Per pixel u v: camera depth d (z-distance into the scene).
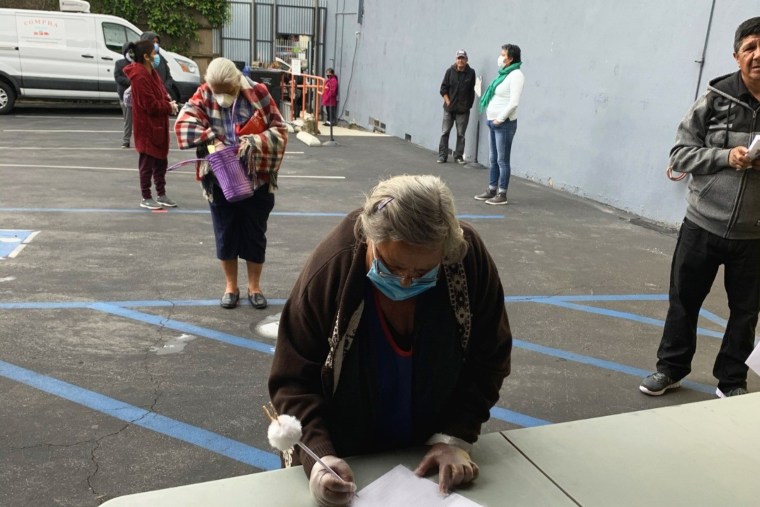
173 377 3.43
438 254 1.31
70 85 14.00
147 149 6.67
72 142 11.10
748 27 2.78
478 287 1.49
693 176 3.14
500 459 1.67
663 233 6.89
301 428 1.44
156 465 2.68
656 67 7.19
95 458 2.70
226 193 3.91
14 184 7.82
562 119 8.80
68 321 4.07
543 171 9.29
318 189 8.46
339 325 1.44
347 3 16.81
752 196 2.92
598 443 1.77
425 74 12.67
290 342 1.57
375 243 1.30
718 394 3.38
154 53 6.54
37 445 2.76
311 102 17.23
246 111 4.01
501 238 6.44
